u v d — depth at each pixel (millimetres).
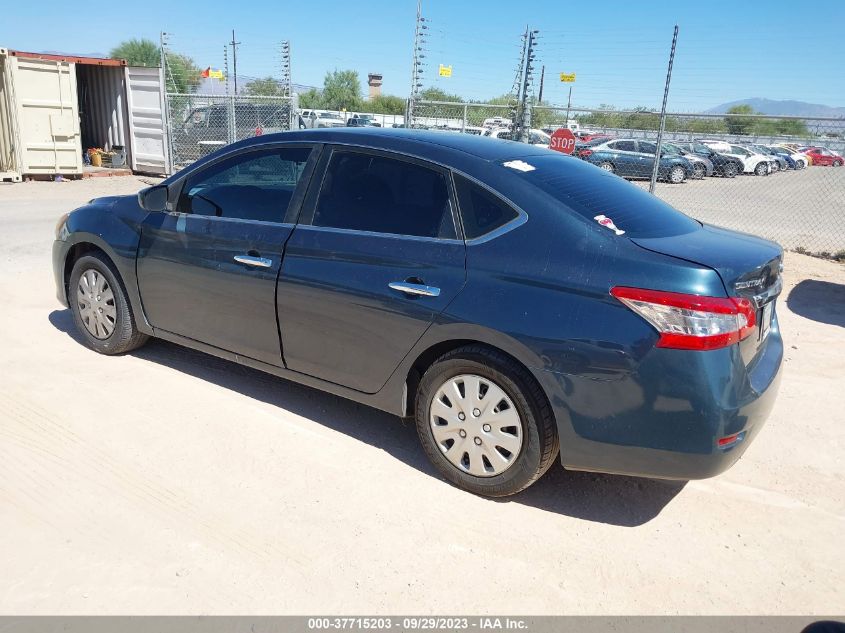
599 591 2797
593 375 2936
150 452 3631
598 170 3998
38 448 3609
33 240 8953
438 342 3301
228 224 4055
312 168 3844
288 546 2949
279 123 16891
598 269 2963
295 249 3752
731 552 3090
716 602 2768
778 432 4285
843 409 4648
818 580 2928
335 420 4117
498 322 3098
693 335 2783
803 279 8703
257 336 4016
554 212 3150
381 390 3592
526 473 3193
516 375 3119
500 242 3188
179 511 3146
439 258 3305
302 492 3348
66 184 15234
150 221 4430
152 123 16969
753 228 14609
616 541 3127
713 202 19266
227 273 4023
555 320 2990
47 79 15203
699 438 2857
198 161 4340
